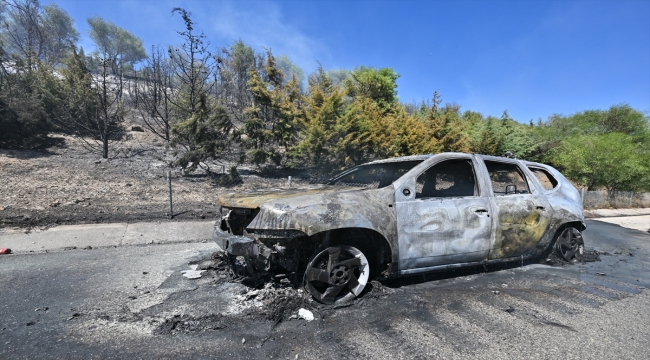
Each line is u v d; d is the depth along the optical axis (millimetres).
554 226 4996
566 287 4246
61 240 5973
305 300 3461
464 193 4434
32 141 11602
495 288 4113
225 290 3859
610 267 5367
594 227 9688
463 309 3463
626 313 3488
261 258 3334
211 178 10438
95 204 7559
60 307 3412
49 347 2645
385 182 4242
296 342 2756
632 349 2734
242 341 2758
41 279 4246
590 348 2734
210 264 4742
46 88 13641
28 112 11500
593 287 4289
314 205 3387
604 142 15969
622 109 24141
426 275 4453
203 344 2711
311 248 3602
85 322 3082
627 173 15438
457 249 4074
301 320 3146
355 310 3373
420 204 3920
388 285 4059
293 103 12148
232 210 3859
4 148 11039
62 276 4363
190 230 6902
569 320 3270
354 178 4668
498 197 4496
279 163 11602
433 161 4172
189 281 4176
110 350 2611
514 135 17250
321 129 10883
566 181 5602
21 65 14742
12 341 2727
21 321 3092
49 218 6562
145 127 16281
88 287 3971
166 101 14297
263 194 3822
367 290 3732
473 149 15305
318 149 11250
